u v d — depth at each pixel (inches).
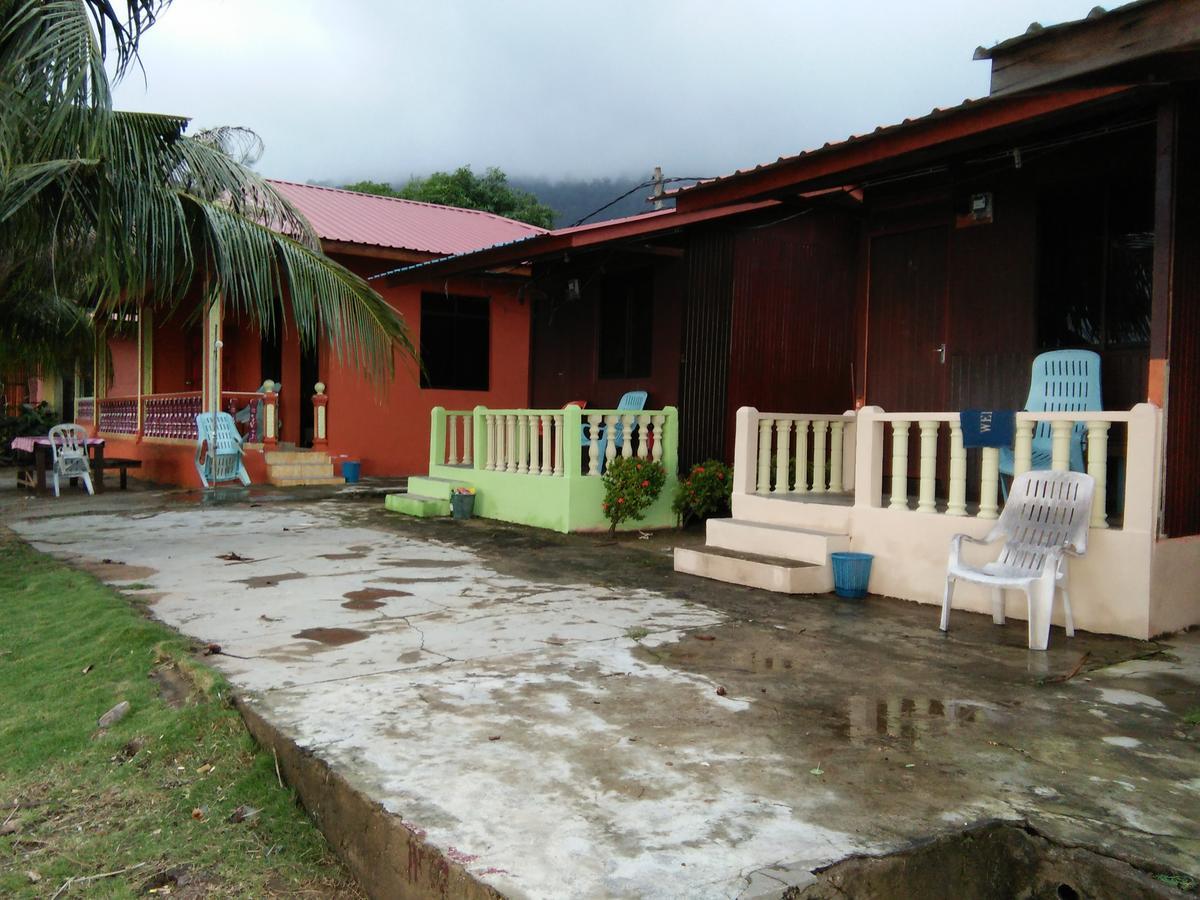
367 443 588.7
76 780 140.6
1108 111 218.8
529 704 155.2
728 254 353.4
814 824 110.5
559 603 238.2
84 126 255.0
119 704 163.9
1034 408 270.2
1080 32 169.5
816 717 151.3
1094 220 268.5
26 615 229.3
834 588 259.0
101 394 706.8
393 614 223.6
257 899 109.8
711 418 361.7
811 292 360.2
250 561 300.0
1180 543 210.7
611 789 120.3
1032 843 110.0
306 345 335.3
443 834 106.0
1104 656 191.2
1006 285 290.4
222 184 315.9
